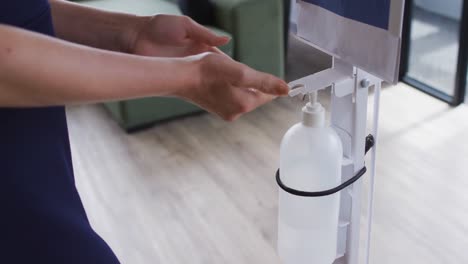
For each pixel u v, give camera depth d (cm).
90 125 253
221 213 193
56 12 63
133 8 265
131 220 191
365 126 70
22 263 51
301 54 316
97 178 214
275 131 240
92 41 63
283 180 67
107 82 42
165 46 62
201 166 219
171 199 201
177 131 244
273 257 172
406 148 224
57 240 52
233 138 237
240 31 240
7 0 48
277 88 49
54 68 40
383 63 57
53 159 54
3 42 38
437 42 263
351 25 60
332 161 65
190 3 248
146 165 221
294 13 72
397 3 53
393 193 198
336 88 65
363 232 179
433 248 174
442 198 195
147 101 239
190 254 176
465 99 253
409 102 258
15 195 49
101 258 56
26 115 50
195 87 48
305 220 68
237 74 48
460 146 224
